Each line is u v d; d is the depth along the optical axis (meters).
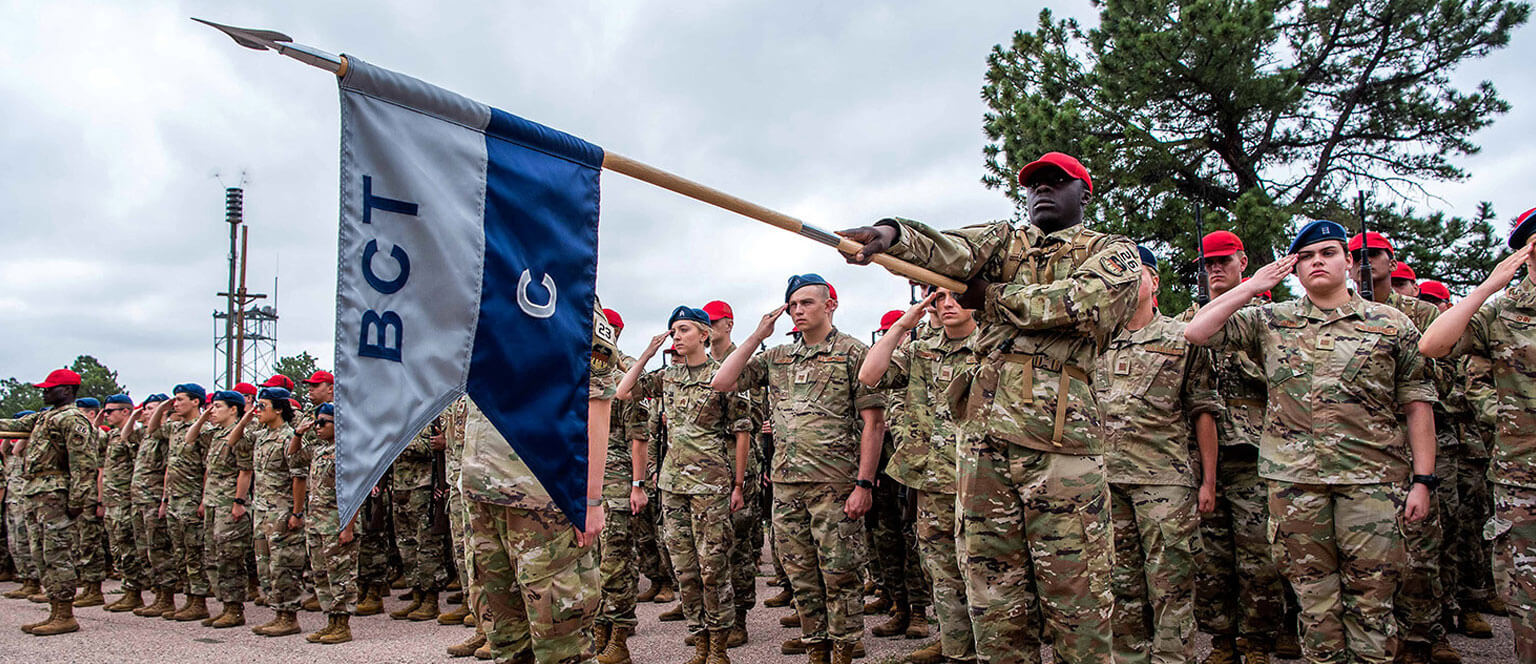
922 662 5.57
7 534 12.43
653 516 8.63
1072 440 3.22
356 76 2.42
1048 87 16.48
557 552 3.74
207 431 9.05
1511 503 4.03
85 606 9.94
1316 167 16.94
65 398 9.42
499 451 3.75
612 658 6.01
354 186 2.42
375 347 2.43
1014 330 3.38
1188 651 4.50
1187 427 4.74
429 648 6.79
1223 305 4.38
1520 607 3.98
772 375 5.83
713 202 2.85
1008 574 3.38
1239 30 14.20
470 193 2.65
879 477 6.62
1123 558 4.64
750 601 6.67
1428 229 15.46
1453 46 15.56
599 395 3.84
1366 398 4.17
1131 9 15.96
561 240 2.85
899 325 5.18
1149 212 15.30
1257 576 4.93
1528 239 4.21
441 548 8.34
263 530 7.89
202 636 7.75
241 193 25.27
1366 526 4.07
